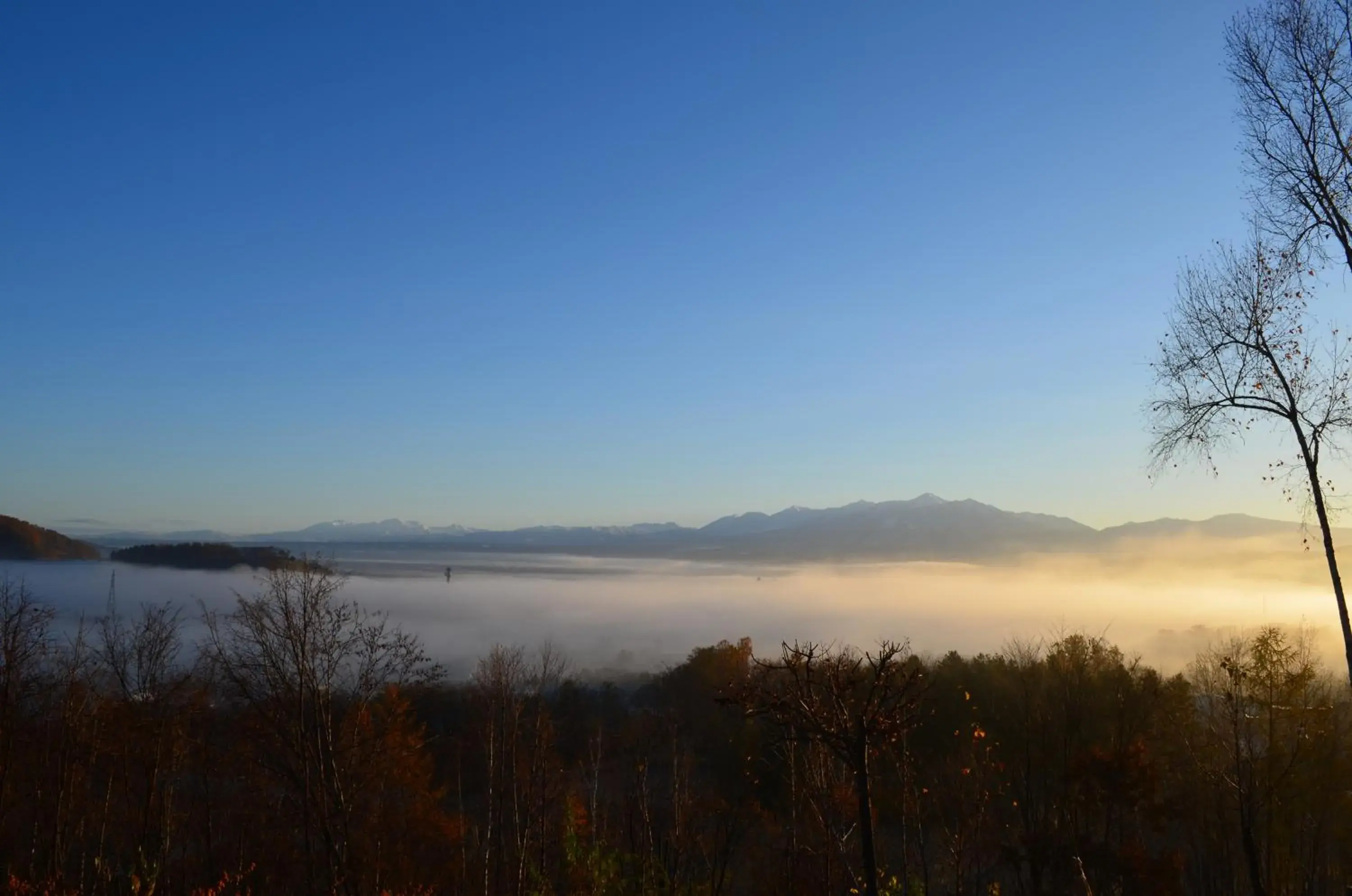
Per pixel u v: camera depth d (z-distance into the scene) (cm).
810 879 2067
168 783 3039
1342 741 2623
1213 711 2855
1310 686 2597
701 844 2647
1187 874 3584
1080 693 3406
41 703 3166
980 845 2361
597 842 2350
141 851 2080
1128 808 3073
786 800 2880
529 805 3425
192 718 3145
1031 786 3494
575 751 4428
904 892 1875
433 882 3216
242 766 3066
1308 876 2966
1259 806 2627
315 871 3050
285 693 2667
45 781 3097
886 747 1251
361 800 3047
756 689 1148
